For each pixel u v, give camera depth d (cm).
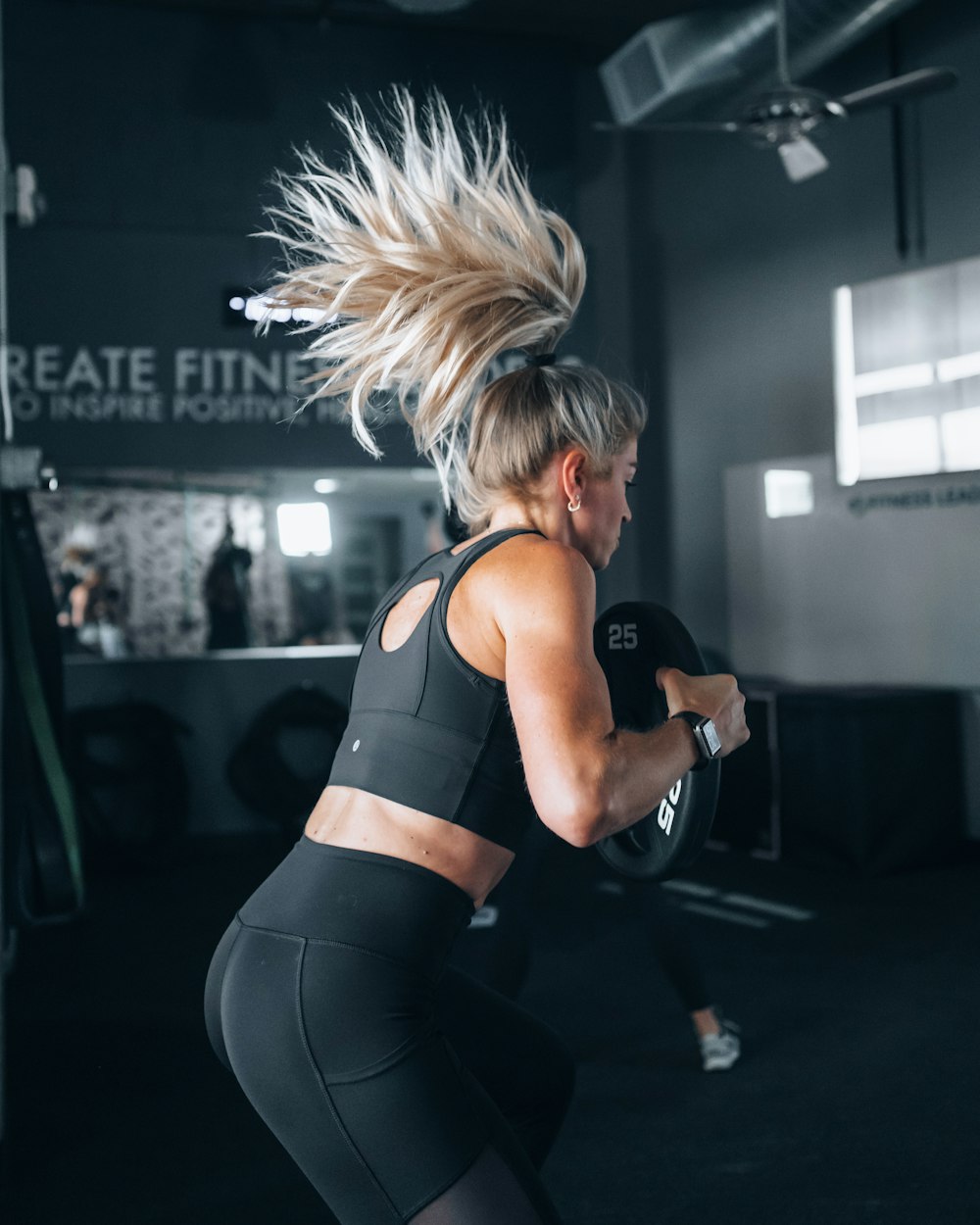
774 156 663
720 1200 234
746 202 682
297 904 123
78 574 807
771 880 533
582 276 147
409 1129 115
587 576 123
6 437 288
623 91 597
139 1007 370
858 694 551
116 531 888
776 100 447
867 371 618
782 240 661
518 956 276
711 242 703
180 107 662
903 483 597
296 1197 243
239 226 667
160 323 655
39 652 292
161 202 657
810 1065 306
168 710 652
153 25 658
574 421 133
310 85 682
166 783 617
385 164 146
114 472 686
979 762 555
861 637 621
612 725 117
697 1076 301
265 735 649
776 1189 238
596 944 430
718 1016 306
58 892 274
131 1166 258
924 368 590
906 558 596
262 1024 119
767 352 671
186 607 902
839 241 630
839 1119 271
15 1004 374
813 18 525
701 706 129
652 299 743
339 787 130
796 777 562
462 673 123
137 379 651
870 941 428
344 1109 116
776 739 570
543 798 112
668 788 121
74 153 646
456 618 124
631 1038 330
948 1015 342
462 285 138
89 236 646
